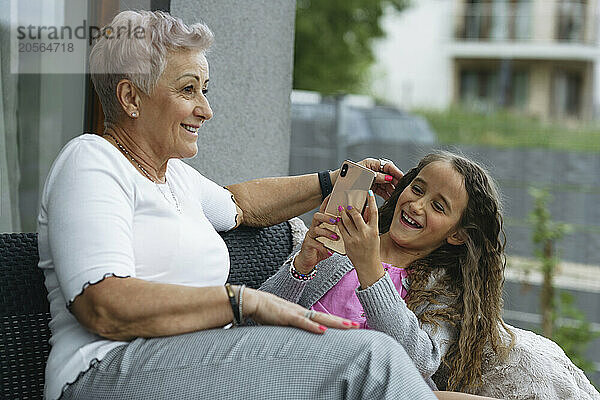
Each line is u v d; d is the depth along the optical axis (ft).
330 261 7.36
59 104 9.15
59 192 5.90
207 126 9.88
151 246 6.27
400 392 5.24
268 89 10.85
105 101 6.55
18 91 9.07
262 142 10.85
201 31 6.60
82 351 5.64
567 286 23.56
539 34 73.15
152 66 6.37
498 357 7.13
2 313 6.40
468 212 7.19
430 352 6.73
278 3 10.85
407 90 70.95
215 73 9.91
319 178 8.11
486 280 7.32
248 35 10.36
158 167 6.71
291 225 8.57
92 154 6.09
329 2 61.11
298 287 7.11
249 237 8.11
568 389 6.95
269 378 5.34
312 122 26.89
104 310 5.52
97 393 5.48
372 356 5.33
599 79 72.54
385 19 63.82
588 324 19.51
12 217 9.29
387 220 7.95
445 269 7.43
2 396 6.30
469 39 73.67
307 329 5.54
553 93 73.67
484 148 41.60
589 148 45.78
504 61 73.61
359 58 62.64
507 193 32.22
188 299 5.57
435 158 7.43
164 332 5.59
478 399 6.42
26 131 9.18
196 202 7.07
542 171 33.78
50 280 6.22
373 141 32.48
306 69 60.75
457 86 74.23
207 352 5.46
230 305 5.64
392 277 7.29
